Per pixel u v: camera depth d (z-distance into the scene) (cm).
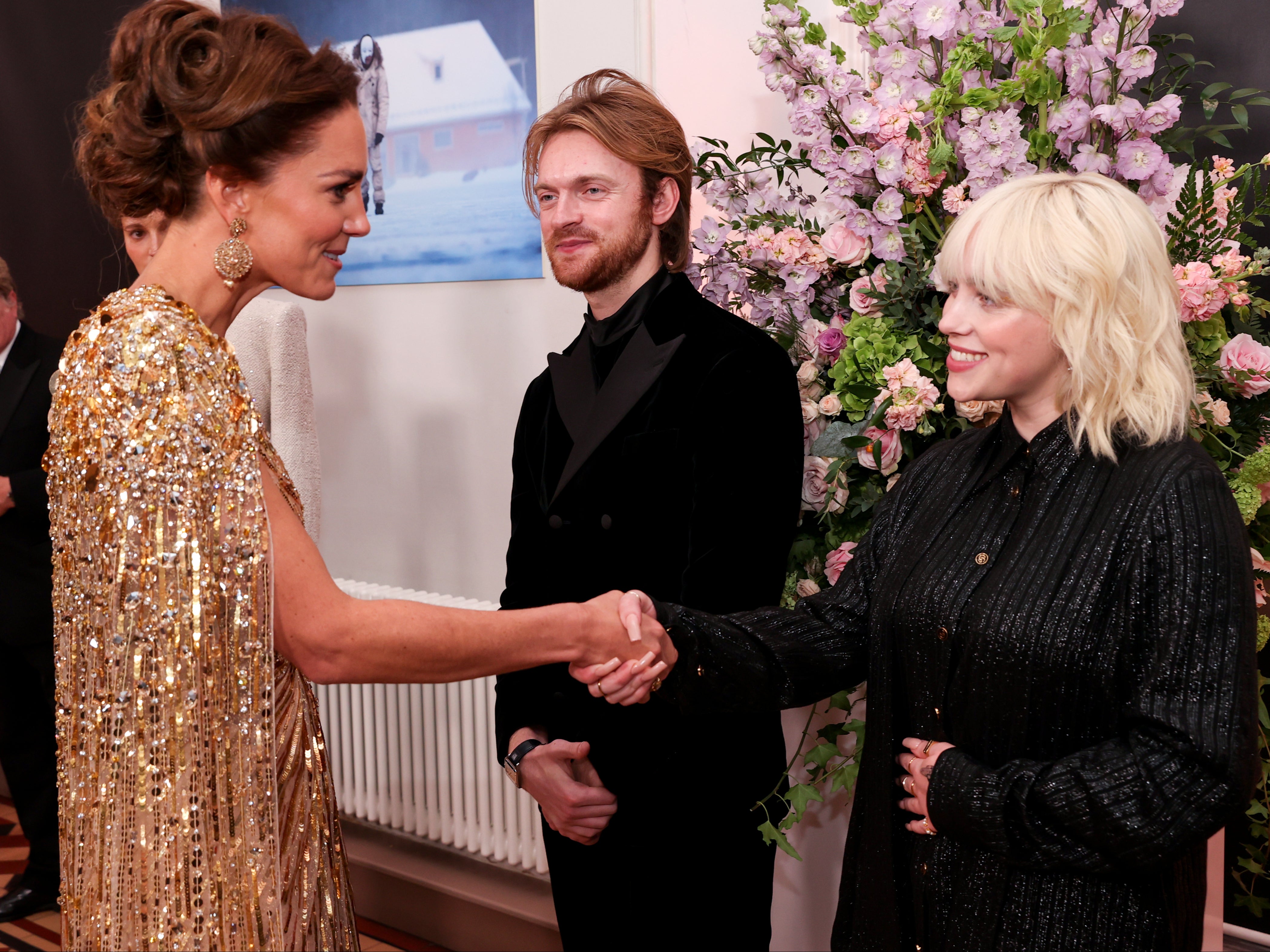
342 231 120
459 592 308
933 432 172
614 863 173
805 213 220
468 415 299
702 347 170
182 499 106
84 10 347
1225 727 105
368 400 318
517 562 188
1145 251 117
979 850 120
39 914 309
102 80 343
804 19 175
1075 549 118
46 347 302
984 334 123
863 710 214
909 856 131
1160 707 108
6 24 368
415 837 306
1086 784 109
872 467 171
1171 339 120
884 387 167
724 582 161
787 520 167
